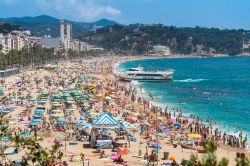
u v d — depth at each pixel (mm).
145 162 68688
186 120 112000
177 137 89312
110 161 68812
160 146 80062
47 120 105312
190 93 190000
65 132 87938
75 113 118062
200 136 85812
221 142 89750
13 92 153125
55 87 176875
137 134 92062
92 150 75938
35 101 137000
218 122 117062
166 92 191750
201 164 18031
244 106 149500
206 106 149125
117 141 78750
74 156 71062
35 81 198000
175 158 72062
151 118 114250
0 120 30094
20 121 101312
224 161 17844
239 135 93812
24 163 25531
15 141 26156
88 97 146875
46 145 77500
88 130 87062
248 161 18031
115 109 125688
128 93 172375
